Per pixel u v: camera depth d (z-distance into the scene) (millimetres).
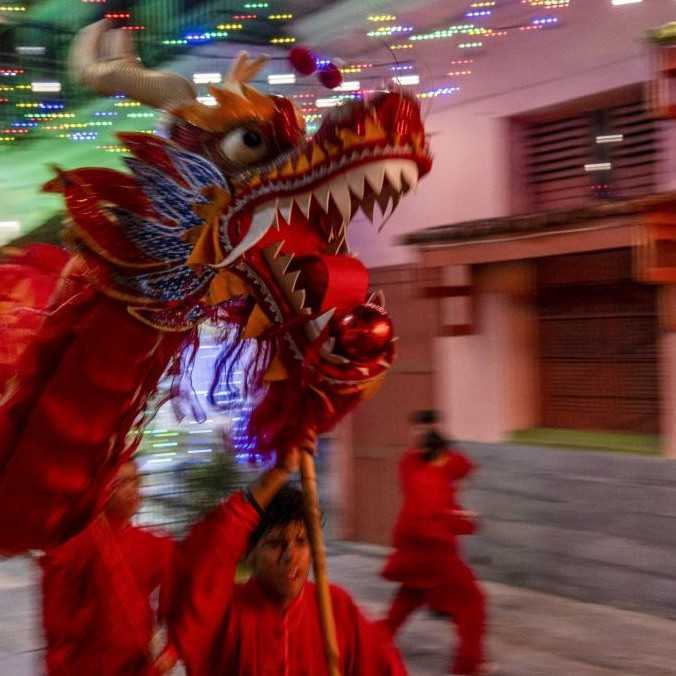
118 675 2975
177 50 9289
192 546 2797
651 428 8344
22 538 2656
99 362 2590
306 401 2764
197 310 2754
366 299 2762
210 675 2980
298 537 3049
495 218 8492
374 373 2646
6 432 2641
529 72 8953
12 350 2871
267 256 2594
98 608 3008
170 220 2607
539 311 9211
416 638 7406
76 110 7129
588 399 8859
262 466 3088
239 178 2592
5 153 6895
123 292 2572
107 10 8336
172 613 2752
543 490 8664
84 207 2576
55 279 3123
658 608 7785
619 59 8219
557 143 9125
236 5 9344
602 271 8656
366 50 9758
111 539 3086
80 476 2631
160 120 2891
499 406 9219
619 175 8625
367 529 10742
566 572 8453
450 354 9680
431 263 8812
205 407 3246
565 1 8578
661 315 7680
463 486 9312
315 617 3143
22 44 7926
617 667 6621
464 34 9328
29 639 7285
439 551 6508
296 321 2584
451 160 9680
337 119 2465
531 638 7301
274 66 7031
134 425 2850
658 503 7812
